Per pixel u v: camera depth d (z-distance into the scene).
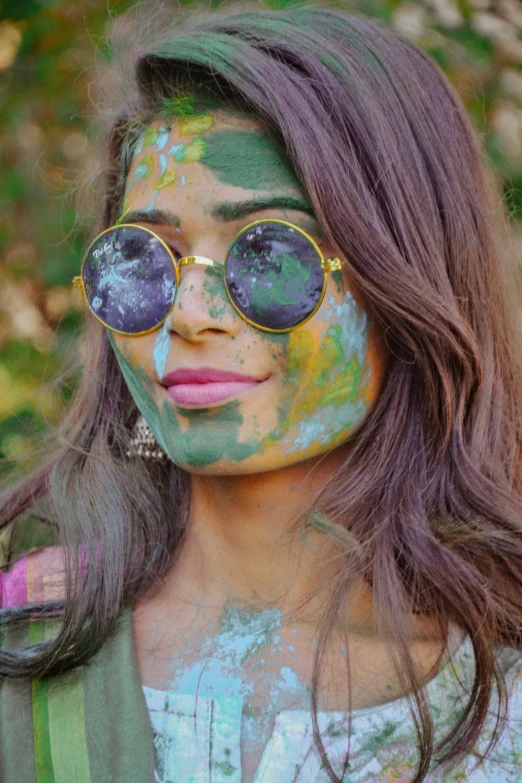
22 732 1.20
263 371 1.14
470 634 1.17
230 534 1.25
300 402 1.16
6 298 2.35
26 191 2.28
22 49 2.24
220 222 1.15
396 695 1.14
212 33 1.21
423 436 1.25
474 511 1.24
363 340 1.19
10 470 2.02
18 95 2.28
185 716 1.14
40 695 1.21
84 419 1.49
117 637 1.23
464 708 1.14
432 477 1.25
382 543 1.21
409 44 1.32
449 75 2.18
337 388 1.18
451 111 1.32
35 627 1.31
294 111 1.13
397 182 1.19
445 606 1.19
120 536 1.32
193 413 1.15
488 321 1.31
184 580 1.29
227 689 1.16
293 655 1.18
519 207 2.07
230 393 1.14
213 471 1.16
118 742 1.14
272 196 1.14
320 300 1.14
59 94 2.27
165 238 1.19
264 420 1.15
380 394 1.25
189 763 1.12
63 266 2.13
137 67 1.24
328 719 1.12
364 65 1.23
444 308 1.20
